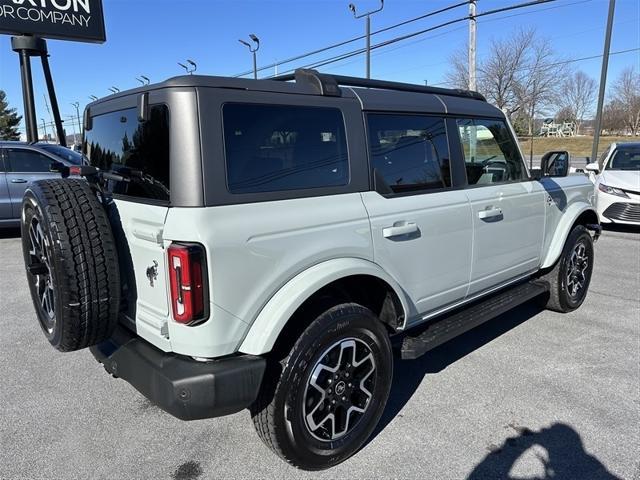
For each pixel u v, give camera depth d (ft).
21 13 40.52
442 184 11.01
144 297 8.05
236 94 7.54
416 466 8.85
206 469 8.84
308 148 8.44
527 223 13.52
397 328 10.00
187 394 7.15
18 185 30.12
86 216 7.82
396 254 9.68
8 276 22.26
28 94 42.65
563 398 11.07
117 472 8.77
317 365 8.15
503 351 13.57
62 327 7.82
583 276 16.62
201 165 7.08
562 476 8.57
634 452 9.18
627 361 12.88
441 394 11.31
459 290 11.62
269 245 7.61
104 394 11.53
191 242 6.97
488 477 8.56
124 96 8.70
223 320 7.27
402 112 10.07
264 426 7.98
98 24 44.24
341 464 8.92
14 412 10.75
